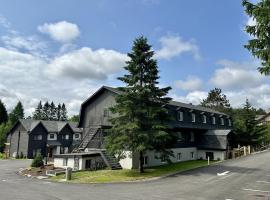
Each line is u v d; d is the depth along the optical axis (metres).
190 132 43.16
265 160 37.06
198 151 43.88
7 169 36.69
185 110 42.88
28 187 21.83
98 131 34.50
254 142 51.31
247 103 52.09
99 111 37.44
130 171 29.00
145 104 28.22
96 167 32.69
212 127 48.66
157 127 26.17
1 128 70.19
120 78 28.45
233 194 18.23
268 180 23.22
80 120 39.03
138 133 25.95
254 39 13.58
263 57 13.38
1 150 67.81
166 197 17.42
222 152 41.16
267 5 13.01
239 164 33.72
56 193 19.05
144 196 17.75
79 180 25.12
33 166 36.03
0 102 97.38
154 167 32.38
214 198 17.14
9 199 17.19
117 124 27.66
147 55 28.69
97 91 37.31
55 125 66.62
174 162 37.97
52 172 30.27
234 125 54.84
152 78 28.55
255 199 16.84
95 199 16.98
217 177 24.94
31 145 58.62
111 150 26.77
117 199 16.92
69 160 33.25
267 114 99.31
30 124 61.00
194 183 22.27
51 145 61.19
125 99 27.45
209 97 96.44
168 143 28.47
